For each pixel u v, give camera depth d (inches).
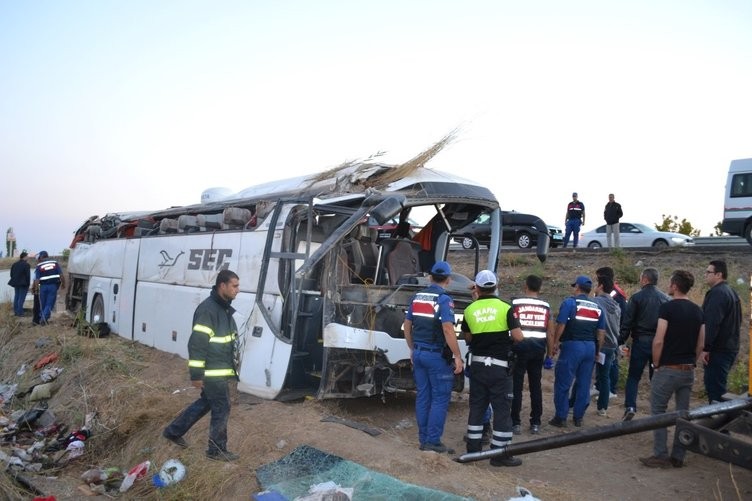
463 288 354.3
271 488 233.5
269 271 353.4
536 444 237.8
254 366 337.4
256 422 295.0
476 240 402.6
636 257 721.0
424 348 273.9
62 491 287.6
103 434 339.9
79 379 427.5
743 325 449.1
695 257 680.4
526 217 388.2
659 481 249.8
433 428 270.5
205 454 271.3
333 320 317.1
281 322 339.0
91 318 610.5
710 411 209.0
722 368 290.4
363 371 319.0
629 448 294.2
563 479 253.0
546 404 372.5
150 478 272.8
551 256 768.9
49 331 587.8
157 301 482.0
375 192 325.7
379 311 314.8
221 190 515.8
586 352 315.9
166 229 502.0
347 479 230.4
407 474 231.8
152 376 408.5
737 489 225.6
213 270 411.8
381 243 357.1
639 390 397.1
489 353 262.7
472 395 267.3
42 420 394.3
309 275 342.0
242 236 387.9
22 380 479.5
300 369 331.9
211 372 264.1
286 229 346.0
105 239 617.0
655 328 314.8
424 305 275.7
